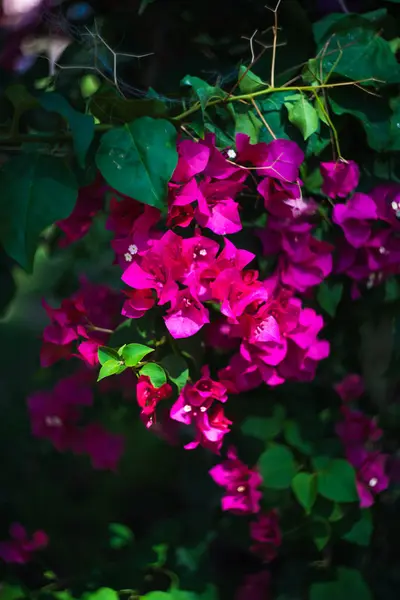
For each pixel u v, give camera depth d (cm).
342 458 194
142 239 175
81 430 204
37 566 202
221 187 176
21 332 472
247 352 179
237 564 201
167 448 272
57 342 186
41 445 266
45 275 414
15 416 306
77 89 193
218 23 195
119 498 236
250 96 176
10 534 210
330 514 193
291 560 200
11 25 199
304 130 176
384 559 203
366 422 196
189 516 210
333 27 183
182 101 179
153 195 170
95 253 231
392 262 186
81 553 205
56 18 200
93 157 173
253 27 193
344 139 184
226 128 178
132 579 197
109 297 195
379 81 179
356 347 198
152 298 176
